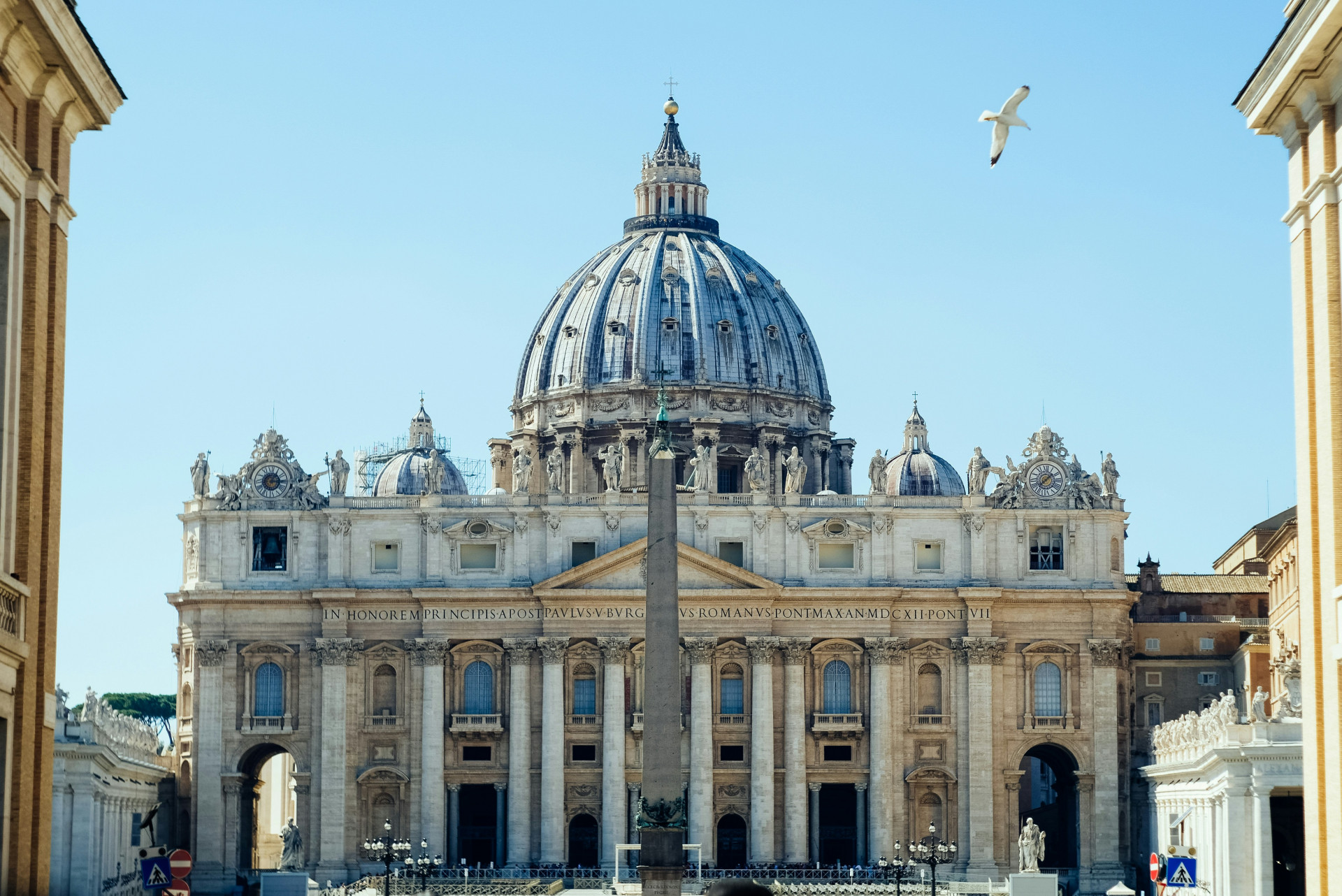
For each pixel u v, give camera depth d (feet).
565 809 619.26
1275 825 470.80
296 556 630.33
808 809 625.00
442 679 622.54
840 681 628.28
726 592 618.03
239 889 593.42
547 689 619.26
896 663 623.77
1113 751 617.62
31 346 185.57
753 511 628.69
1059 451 636.48
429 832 615.57
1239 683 644.69
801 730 619.67
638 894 551.59
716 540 628.69
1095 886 608.60
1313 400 186.39
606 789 615.57
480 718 620.90
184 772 630.74
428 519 629.51
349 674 621.72
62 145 194.29
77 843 447.83
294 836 564.71
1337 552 180.04
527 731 619.67
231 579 628.69
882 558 628.28
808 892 554.87
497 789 620.90
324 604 621.72
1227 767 428.97
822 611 623.77
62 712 451.53
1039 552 632.38
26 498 184.96
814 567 628.69
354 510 630.74
